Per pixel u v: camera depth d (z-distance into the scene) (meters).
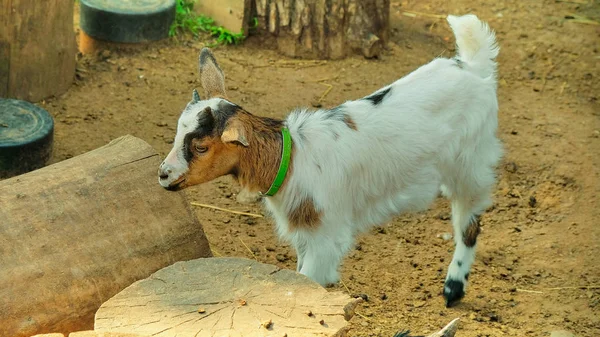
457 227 3.01
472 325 2.94
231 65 3.89
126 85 3.75
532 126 3.67
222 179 3.40
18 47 3.53
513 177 3.46
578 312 3.00
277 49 4.01
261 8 3.97
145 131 3.54
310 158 2.71
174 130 3.55
